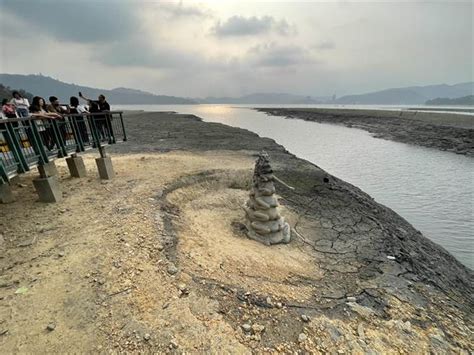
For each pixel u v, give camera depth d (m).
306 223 8.32
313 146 27.61
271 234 6.96
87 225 5.97
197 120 48.50
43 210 6.74
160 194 8.13
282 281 5.00
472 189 14.62
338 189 11.30
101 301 3.79
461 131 26.95
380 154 23.69
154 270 4.48
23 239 5.43
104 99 10.16
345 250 6.72
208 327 3.47
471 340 4.00
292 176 12.51
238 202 9.42
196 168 11.71
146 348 3.12
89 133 9.12
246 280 4.72
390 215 9.80
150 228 5.84
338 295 4.70
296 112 79.06
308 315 3.95
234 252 5.84
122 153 15.98
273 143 22.48
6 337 3.25
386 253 6.51
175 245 5.45
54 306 3.71
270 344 3.36
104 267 4.48
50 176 7.25
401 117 42.31
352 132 38.81
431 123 33.62
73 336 3.27
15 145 5.87
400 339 3.70
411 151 24.78
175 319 3.53
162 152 16.62
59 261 4.68
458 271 7.04
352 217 8.72
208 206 8.80
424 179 16.42
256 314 3.85
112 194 7.91
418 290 5.10
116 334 3.29
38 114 6.78
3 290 4.02
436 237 9.59
